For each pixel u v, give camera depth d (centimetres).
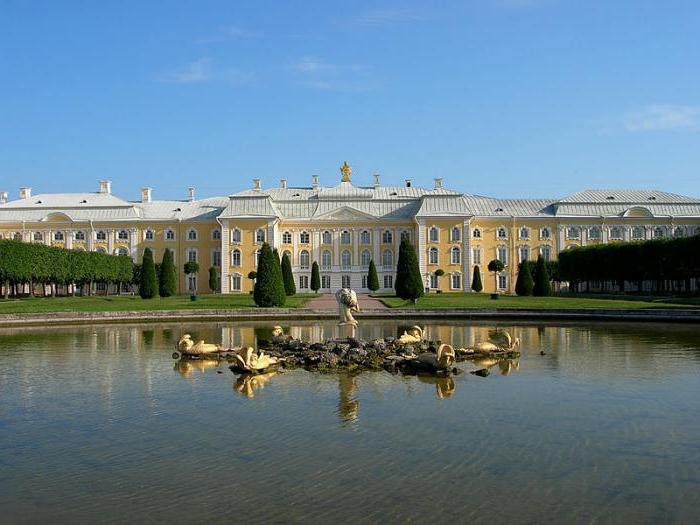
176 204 12081
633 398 2062
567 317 5072
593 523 1176
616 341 3516
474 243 11269
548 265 10875
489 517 1197
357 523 1175
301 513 1216
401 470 1414
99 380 2400
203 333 4138
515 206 11675
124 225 11500
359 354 2756
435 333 4066
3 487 1346
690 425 1756
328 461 1468
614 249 8988
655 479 1370
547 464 1451
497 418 1816
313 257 11338
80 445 1603
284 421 1791
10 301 7300
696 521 1184
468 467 1430
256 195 11138
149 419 1833
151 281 8038
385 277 11294
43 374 2531
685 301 6438
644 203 11300
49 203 11756
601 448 1559
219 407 1958
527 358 2884
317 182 12431
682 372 2514
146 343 3569
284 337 3222
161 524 1178
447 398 2058
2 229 11419
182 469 1431
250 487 1330
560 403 1994
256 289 6094
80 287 10962
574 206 11350
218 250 11481
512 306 5900
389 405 1966
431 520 1185
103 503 1266
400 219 11288
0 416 1880
